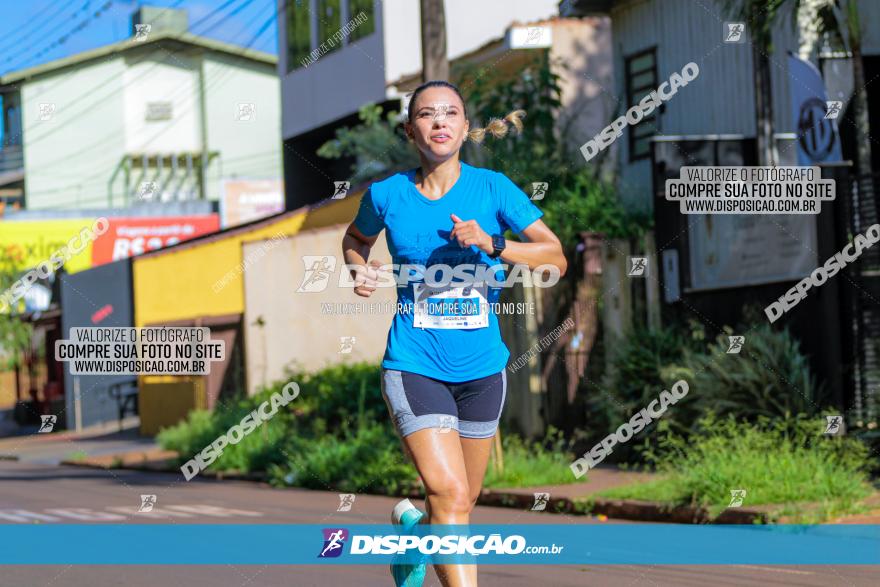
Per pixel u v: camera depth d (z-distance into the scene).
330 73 37.97
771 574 10.14
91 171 55.50
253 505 18.23
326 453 21.66
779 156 22.09
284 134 40.91
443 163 6.67
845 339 17.03
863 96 20.44
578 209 23.45
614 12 28.33
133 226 53.53
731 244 19.75
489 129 6.98
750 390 17.48
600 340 22.30
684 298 20.98
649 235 22.12
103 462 30.30
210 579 10.61
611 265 22.36
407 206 6.68
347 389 24.67
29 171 55.28
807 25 22.88
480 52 30.06
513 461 18.39
